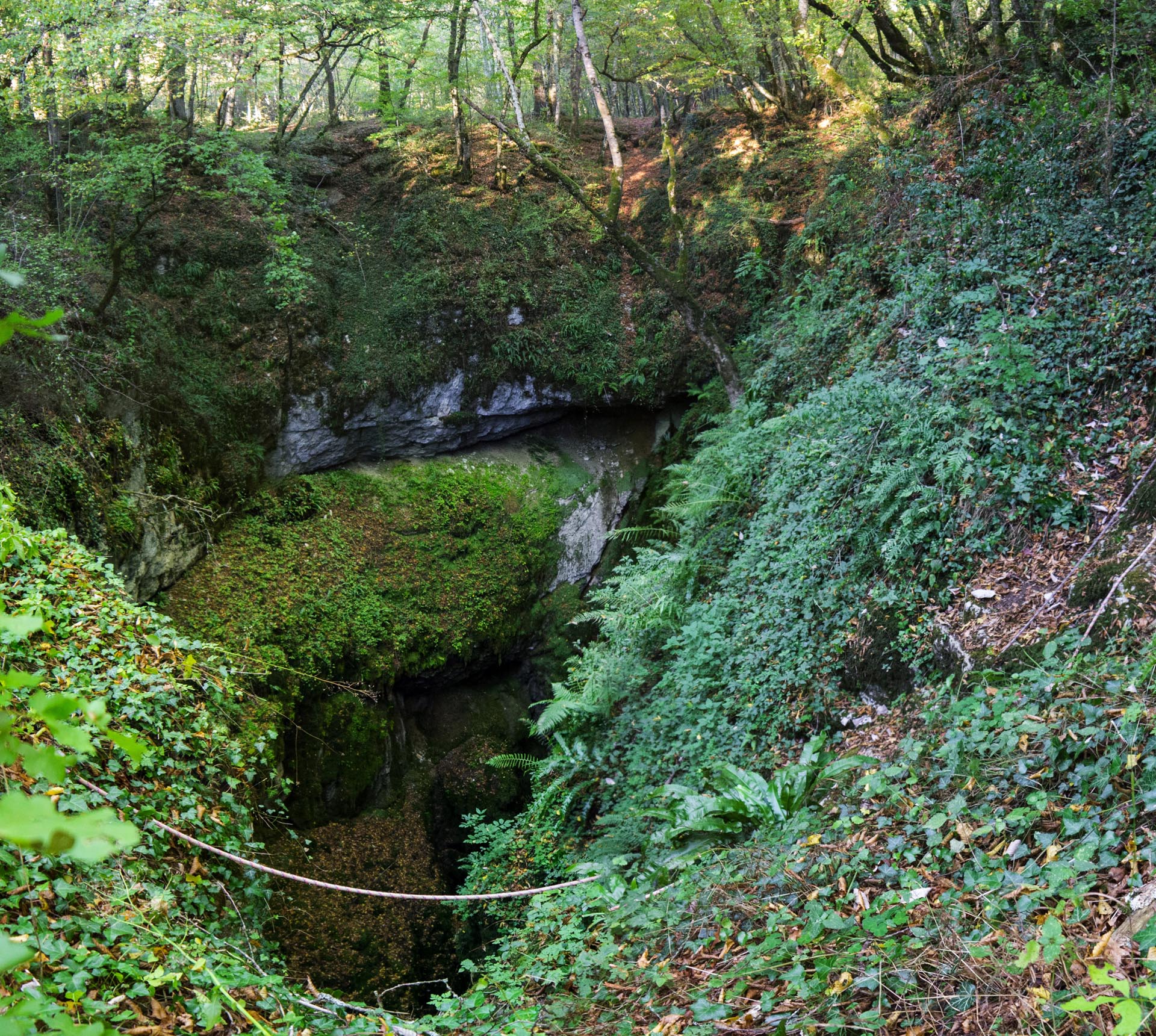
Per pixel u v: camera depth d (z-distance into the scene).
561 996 4.41
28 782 4.26
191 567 9.77
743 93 13.38
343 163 13.34
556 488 12.53
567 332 12.35
